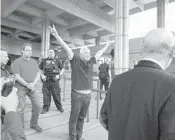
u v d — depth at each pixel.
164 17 10.37
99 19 12.55
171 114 0.62
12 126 0.63
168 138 0.60
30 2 10.60
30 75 2.47
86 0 11.23
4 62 1.33
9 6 9.79
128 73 0.85
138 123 0.70
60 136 2.54
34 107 2.56
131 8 12.95
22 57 2.51
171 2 10.80
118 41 6.02
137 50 12.84
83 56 2.17
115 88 0.87
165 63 0.82
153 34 0.82
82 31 16.17
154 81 0.72
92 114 3.80
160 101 0.66
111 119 0.85
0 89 0.69
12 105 0.69
